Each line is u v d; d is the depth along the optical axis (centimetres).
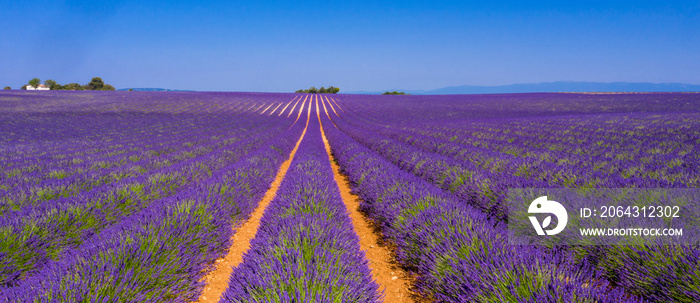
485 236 310
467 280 247
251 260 291
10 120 3078
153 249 295
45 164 959
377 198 552
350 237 380
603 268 278
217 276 352
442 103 6112
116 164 989
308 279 238
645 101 4656
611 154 846
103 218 446
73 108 4453
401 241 376
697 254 231
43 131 2419
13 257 304
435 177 707
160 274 274
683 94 6009
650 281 243
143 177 668
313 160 966
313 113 5325
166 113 4459
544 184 475
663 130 1350
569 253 298
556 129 1772
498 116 3769
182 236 338
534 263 249
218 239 399
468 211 395
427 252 319
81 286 225
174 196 487
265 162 955
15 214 381
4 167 894
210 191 520
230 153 1165
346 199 724
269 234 377
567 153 915
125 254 273
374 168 783
